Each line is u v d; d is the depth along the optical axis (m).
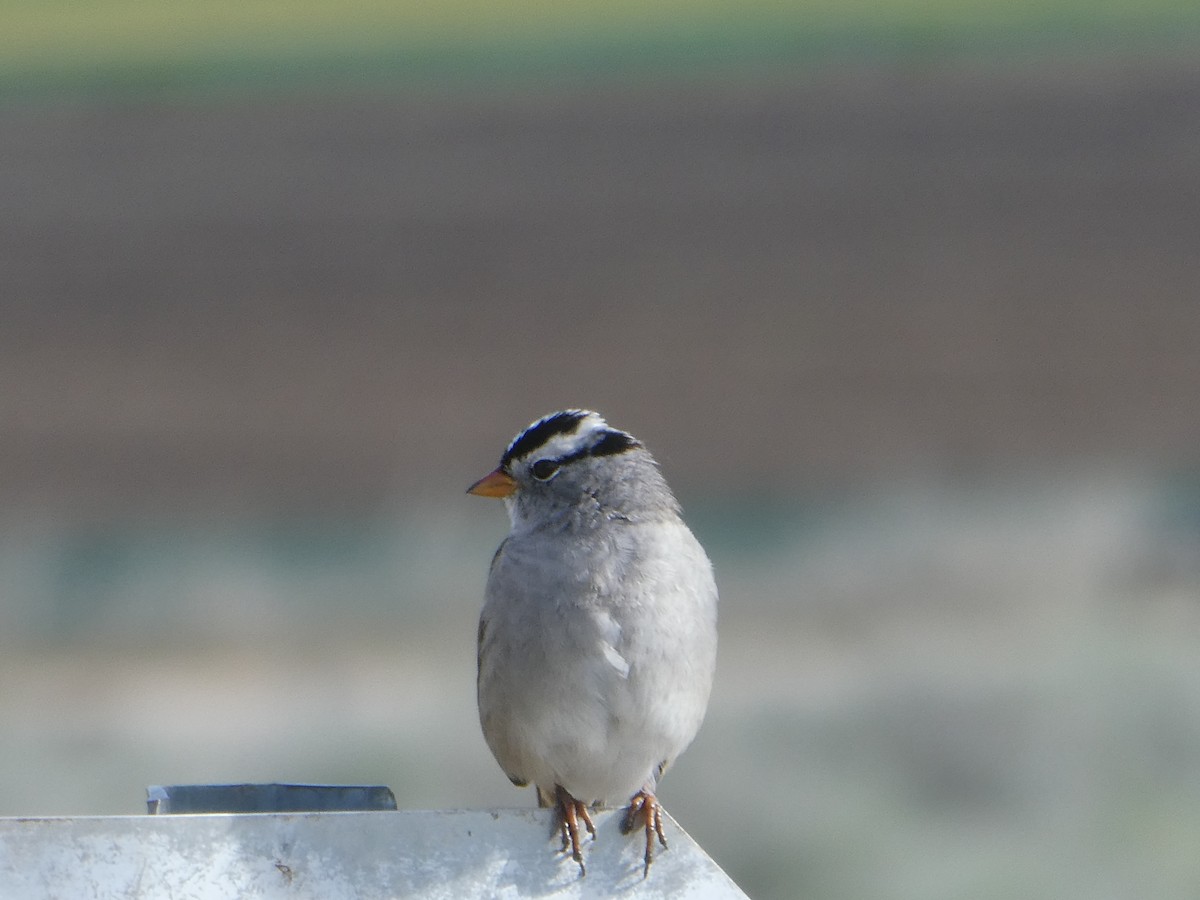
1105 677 15.66
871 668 17.16
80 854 5.07
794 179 41.38
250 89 51.25
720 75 50.00
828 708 15.81
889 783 14.12
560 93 49.34
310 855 5.23
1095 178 40.00
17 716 17.84
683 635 7.30
